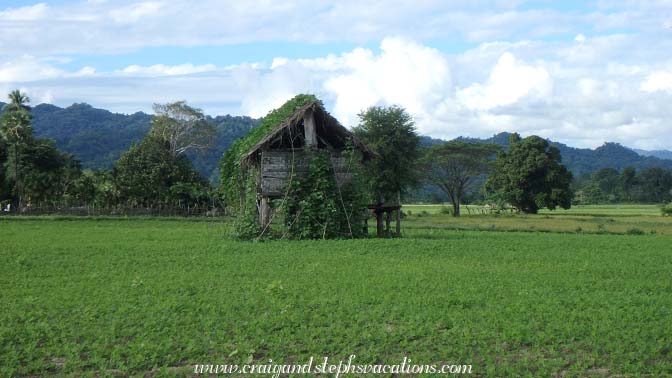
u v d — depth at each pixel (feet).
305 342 35.88
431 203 480.23
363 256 74.18
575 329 38.06
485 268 64.08
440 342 36.04
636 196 458.50
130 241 96.73
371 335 36.70
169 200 228.02
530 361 33.30
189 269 63.36
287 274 59.06
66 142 534.37
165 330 37.83
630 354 33.83
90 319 40.75
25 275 59.57
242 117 602.44
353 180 103.24
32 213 197.77
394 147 205.26
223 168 176.76
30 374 31.86
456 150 288.30
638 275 61.05
